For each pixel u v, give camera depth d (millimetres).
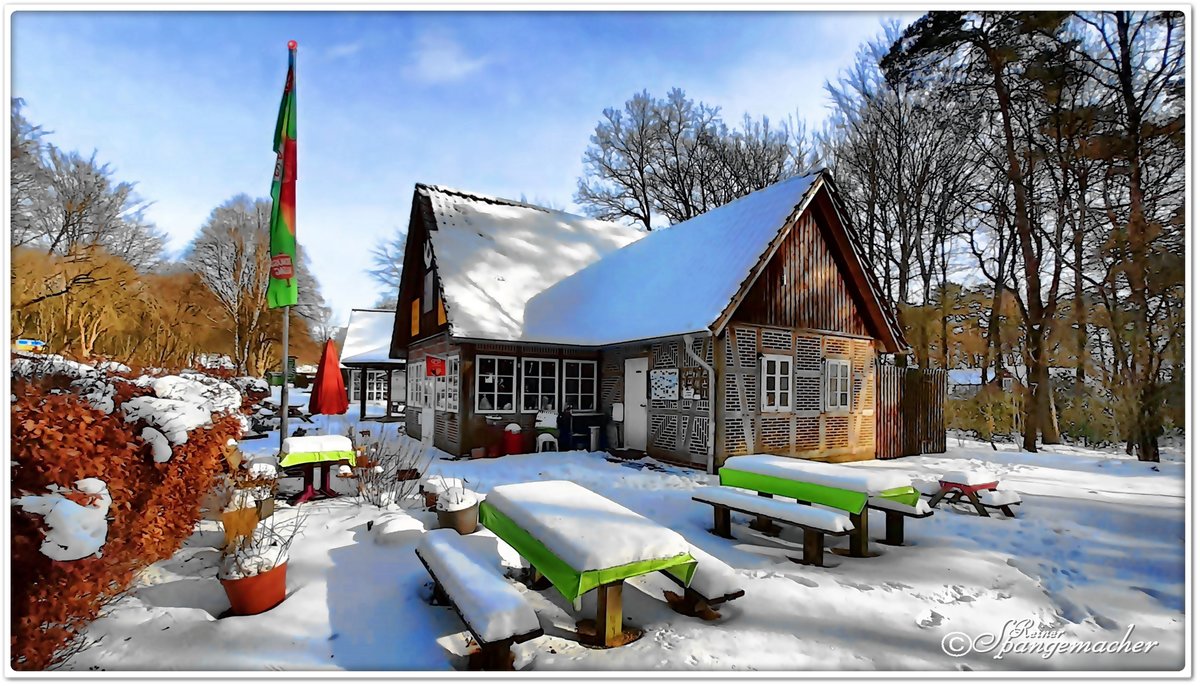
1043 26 15109
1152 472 11281
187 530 5484
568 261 16859
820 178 12312
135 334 19422
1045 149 16438
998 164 18359
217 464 6262
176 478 4992
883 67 20500
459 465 11609
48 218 22703
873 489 5898
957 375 26141
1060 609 4836
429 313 15586
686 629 4215
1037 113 16672
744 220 13164
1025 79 16344
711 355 11188
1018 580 5363
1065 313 16719
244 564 4301
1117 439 15469
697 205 31516
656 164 31734
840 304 13391
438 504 6461
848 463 12953
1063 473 11219
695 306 11391
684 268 13242
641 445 12922
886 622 4422
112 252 25672
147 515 4449
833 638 4141
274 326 38750
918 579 5297
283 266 9734
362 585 4836
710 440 11000
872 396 13789
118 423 4285
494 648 3449
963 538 6668
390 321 27281
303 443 7738
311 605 4430
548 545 4105
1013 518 7551
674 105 31250
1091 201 16219
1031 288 16859
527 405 13539
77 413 3547
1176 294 12477
